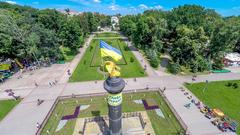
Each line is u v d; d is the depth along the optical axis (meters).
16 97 43.84
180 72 58.44
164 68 62.78
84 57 77.38
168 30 81.94
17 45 61.97
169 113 37.25
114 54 26.98
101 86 49.44
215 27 64.88
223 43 60.91
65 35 78.44
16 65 64.69
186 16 80.94
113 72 25.42
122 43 108.19
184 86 48.94
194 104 40.34
